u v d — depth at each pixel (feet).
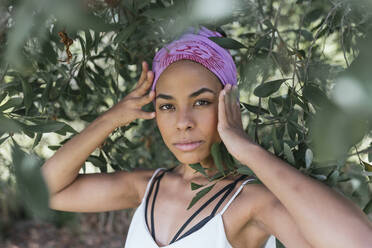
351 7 2.97
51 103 4.98
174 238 3.57
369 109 1.31
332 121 1.41
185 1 2.24
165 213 3.81
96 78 4.95
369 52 1.35
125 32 3.21
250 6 3.54
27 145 5.63
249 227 3.45
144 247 3.68
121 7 3.17
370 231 2.48
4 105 3.05
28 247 13.89
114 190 4.24
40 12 1.48
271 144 3.79
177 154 3.55
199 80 3.43
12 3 2.08
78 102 5.62
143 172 4.33
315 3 4.79
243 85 3.64
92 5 1.79
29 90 3.12
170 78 3.48
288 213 3.01
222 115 3.27
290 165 2.87
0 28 1.86
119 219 16.53
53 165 3.91
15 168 1.49
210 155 3.73
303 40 5.37
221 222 3.40
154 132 6.47
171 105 3.54
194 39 3.49
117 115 3.85
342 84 1.36
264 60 3.37
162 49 3.59
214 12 1.57
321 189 2.66
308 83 3.34
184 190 3.84
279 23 4.28
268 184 2.84
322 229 2.53
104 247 15.15
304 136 3.58
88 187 4.20
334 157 1.42
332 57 5.64
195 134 3.45
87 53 3.48
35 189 1.43
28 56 2.61
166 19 2.72
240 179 3.58
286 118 3.80
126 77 5.43
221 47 3.57
